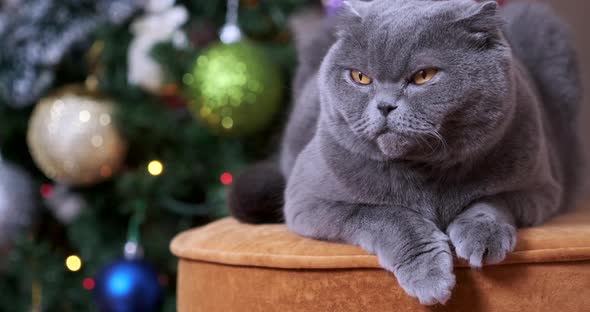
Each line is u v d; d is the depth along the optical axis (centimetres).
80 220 131
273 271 85
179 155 125
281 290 84
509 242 80
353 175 85
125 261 118
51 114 122
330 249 84
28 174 135
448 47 80
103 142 122
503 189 85
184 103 125
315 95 99
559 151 102
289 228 90
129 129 123
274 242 87
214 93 111
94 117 122
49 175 131
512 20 106
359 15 83
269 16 124
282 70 118
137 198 123
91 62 132
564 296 81
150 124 122
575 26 137
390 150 81
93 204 133
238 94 111
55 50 125
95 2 128
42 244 133
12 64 128
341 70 83
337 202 86
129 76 124
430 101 80
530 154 85
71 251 140
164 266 127
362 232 83
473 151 82
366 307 82
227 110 112
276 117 118
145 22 124
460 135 81
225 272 87
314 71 107
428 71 80
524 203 86
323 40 106
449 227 83
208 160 125
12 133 138
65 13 127
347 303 83
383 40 81
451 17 81
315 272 83
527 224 87
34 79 128
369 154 84
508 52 82
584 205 104
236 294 86
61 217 135
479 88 80
